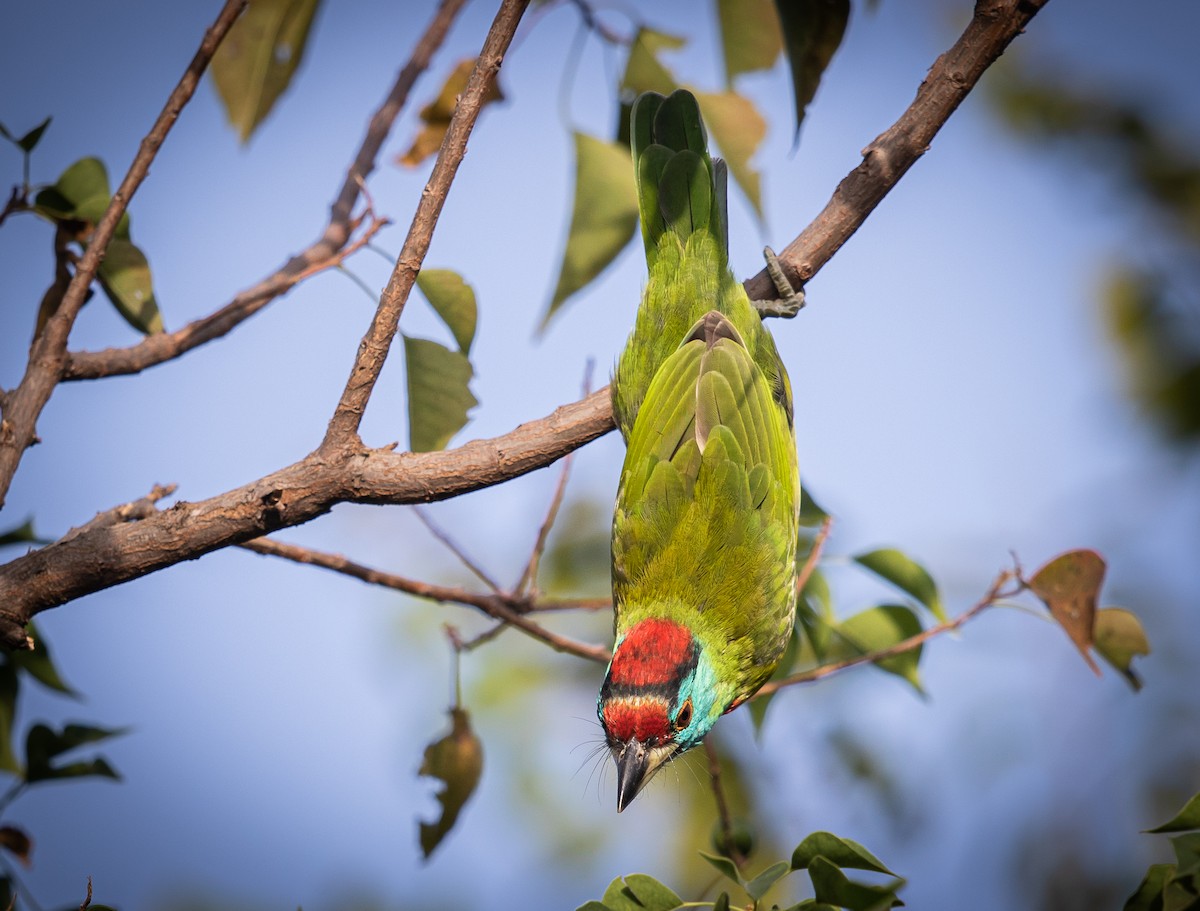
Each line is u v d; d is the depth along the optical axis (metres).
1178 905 5.41
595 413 7.24
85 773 8.20
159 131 7.44
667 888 5.97
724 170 9.95
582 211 9.70
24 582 6.54
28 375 7.22
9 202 7.96
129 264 8.41
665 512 8.96
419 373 8.02
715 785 9.07
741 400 8.95
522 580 9.19
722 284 9.46
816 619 9.71
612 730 8.60
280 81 10.91
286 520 6.73
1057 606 8.67
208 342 8.70
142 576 6.69
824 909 5.72
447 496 6.97
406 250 6.59
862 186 8.05
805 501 9.75
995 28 7.60
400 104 10.52
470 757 9.35
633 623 8.99
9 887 7.95
